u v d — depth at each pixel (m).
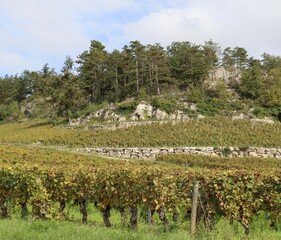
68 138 60.09
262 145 54.66
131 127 64.19
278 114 74.56
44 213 15.39
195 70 89.19
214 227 12.47
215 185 12.80
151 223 13.77
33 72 135.50
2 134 77.38
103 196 14.48
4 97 135.75
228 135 57.97
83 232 10.78
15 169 15.90
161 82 91.75
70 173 15.79
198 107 74.06
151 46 94.19
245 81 83.38
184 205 13.09
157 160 48.19
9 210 16.34
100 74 95.75
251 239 11.91
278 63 115.12
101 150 54.72
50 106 103.75
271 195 12.70
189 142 55.53
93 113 77.56
